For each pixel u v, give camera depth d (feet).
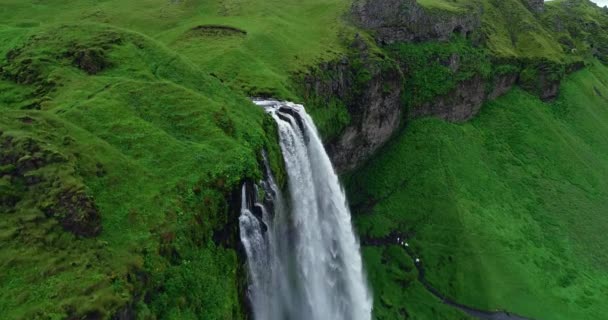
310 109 192.95
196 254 88.53
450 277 199.00
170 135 108.88
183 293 81.92
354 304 172.35
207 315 84.02
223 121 118.01
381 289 191.01
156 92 120.57
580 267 216.33
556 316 185.98
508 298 191.31
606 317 187.42
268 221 116.26
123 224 82.28
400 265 203.00
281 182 127.95
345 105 221.25
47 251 70.79
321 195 166.40
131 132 103.60
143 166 96.27
